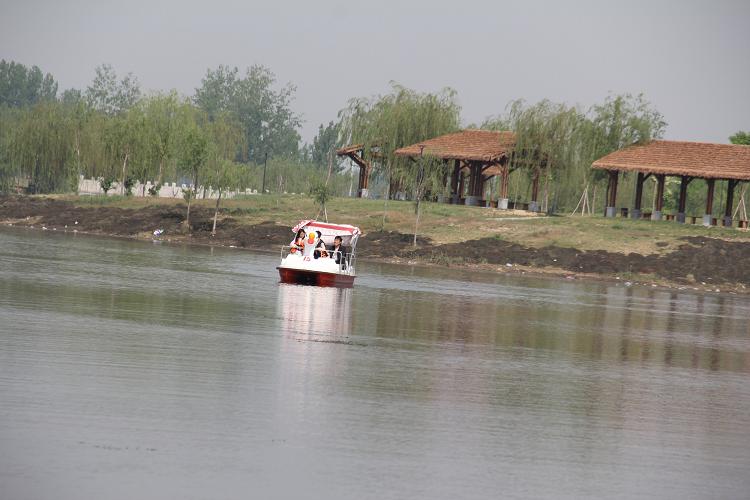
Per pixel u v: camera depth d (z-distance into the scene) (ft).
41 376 269.23
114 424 226.79
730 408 299.79
